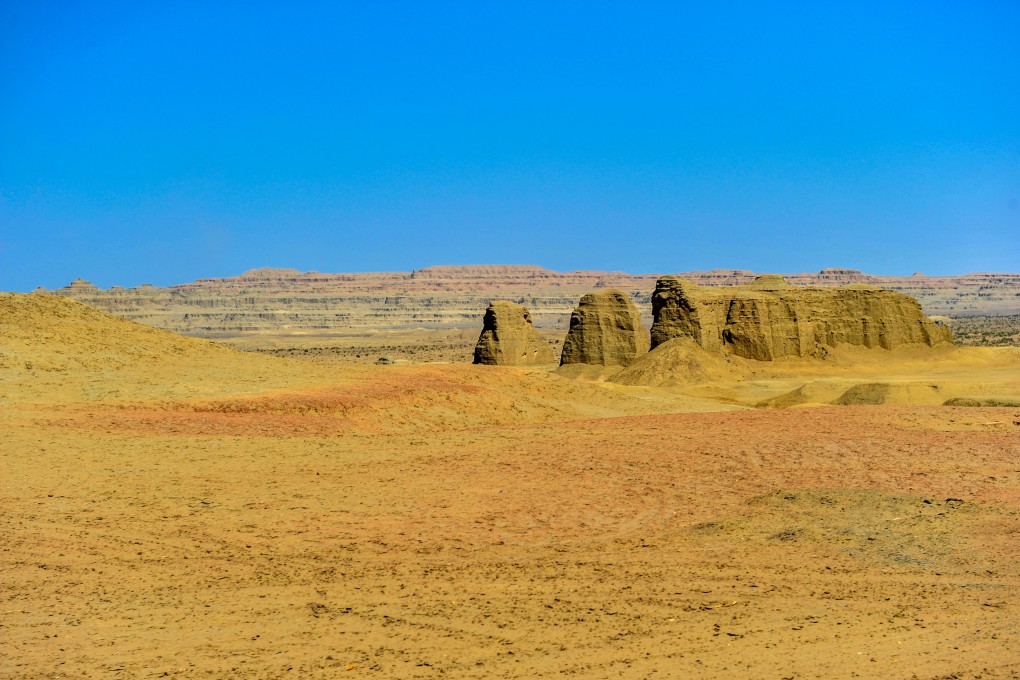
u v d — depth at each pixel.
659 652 20.81
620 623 22.80
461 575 27.12
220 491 37.41
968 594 24.30
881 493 35.16
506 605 24.30
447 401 63.84
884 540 29.66
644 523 33.50
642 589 25.48
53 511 33.69
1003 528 30.58
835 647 20.81
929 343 141.38
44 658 21.17
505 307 129.62
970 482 39.22
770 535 30.98
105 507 34.56
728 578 26.38
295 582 26.55
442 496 37.56
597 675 19.61
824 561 27.86
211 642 22.06
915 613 22.92
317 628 22.88
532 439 52.09
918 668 19.36
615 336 129.38
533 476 41.44
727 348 131.12
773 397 97.62
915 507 33.16
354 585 26.20
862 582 25.69
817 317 137.25
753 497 36.94
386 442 50.00
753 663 19.97
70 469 39.50
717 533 31.50
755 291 139.75
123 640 22.23
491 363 126.94
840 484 39.22
